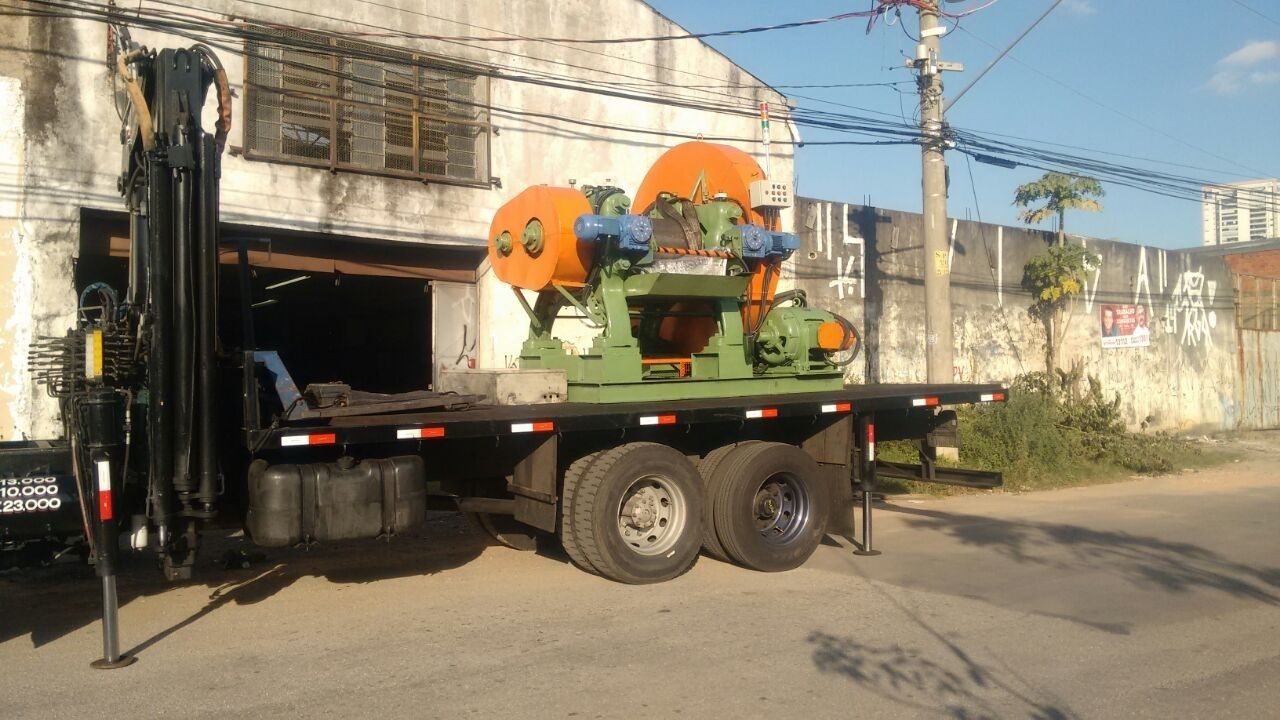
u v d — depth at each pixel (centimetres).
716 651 599
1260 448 2409
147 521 613
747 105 1719
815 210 1777
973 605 721
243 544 926
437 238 1377
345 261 1341
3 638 627
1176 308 2695
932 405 977
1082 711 504
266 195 1231
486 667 568
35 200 1062
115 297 688
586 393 827
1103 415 1898
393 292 1602
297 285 1524
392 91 1347
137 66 654
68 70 1081
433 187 1377
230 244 725
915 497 1367
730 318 899
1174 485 1580
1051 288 2166
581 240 811
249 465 650
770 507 852
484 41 1423
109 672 558
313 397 701
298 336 1980
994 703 513
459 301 1460
